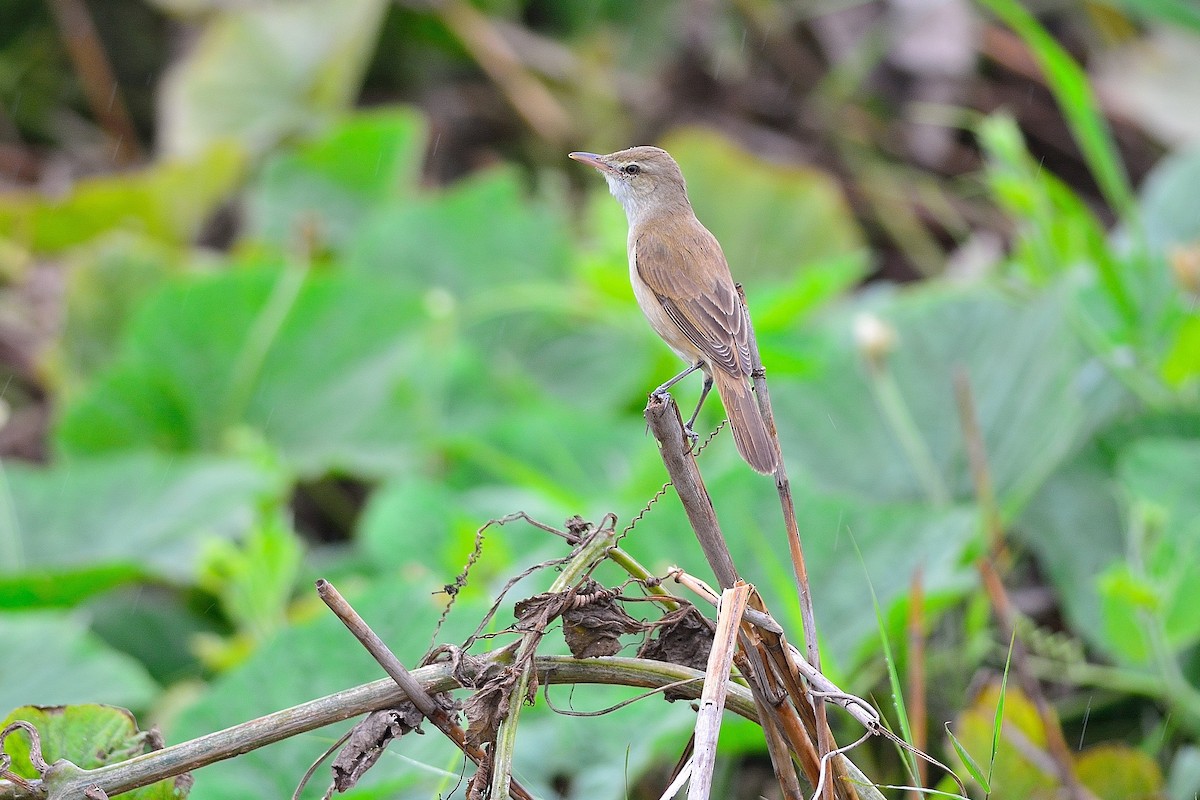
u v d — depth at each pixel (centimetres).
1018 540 1120
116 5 1789
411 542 1054
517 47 1741
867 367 1165
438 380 1360
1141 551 993
